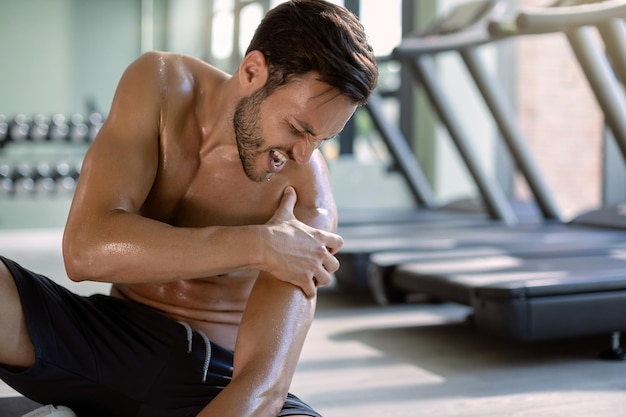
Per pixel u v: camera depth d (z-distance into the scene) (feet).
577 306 8.68
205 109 4.90
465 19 15.57
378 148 24.17
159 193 4.84
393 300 11.41
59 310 4.54
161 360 4.68
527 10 11.31
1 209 21.85
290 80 4.17
